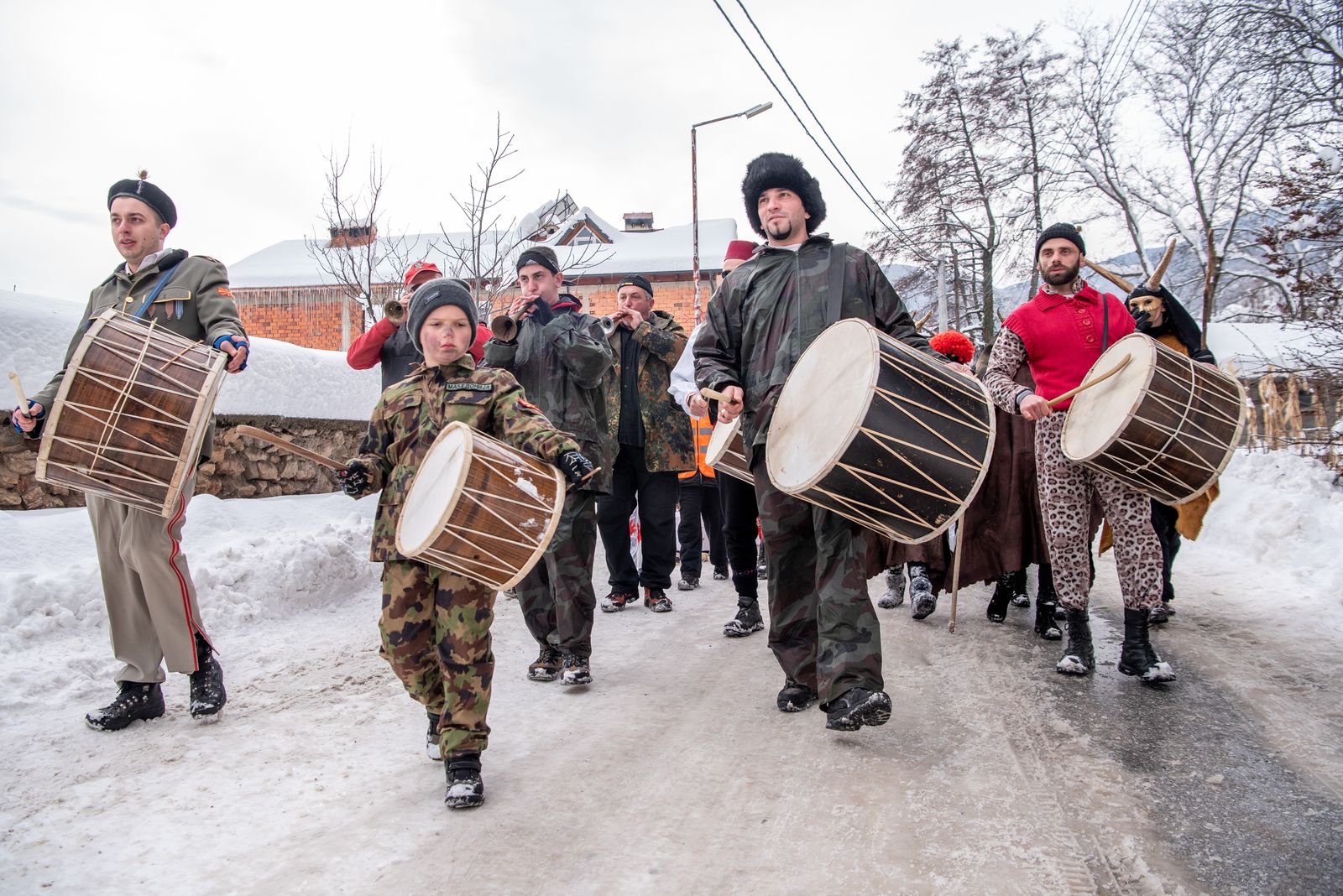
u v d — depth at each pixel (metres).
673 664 4.88
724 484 5.45
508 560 3.03
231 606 5.49
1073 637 4.50
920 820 2.87
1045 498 4.55
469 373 3.37
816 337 3.68
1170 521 5.38
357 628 5.59
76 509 6.03
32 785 3.22
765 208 3.96
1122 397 4.13
